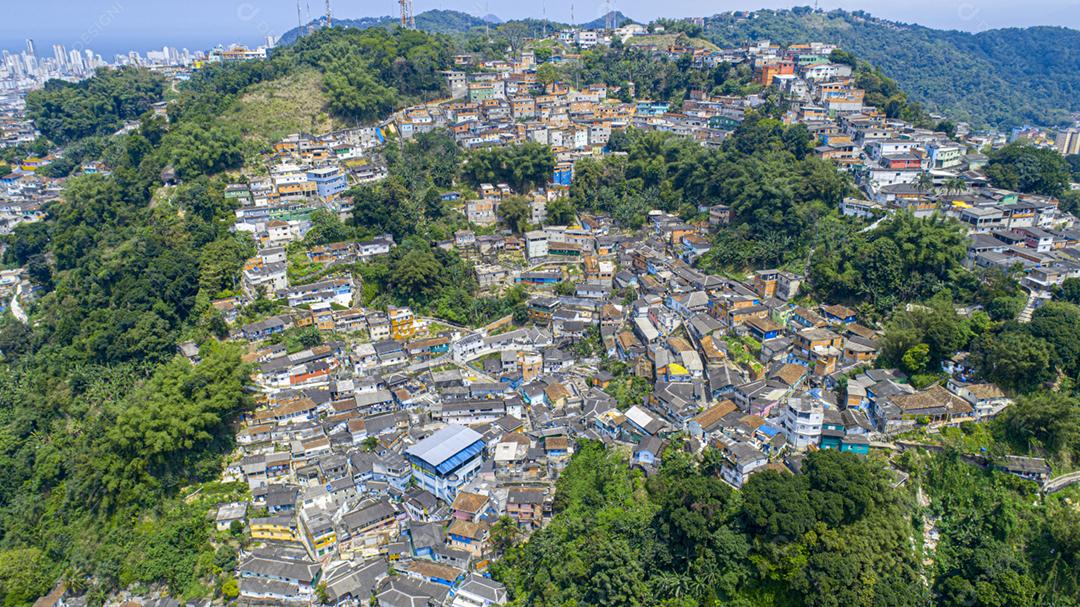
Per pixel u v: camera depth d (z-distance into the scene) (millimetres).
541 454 117500
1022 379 116062
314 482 116062
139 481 118062
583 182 195375
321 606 98375
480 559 103625
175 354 145375
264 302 151750
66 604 109125
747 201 165875
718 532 93250
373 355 141250
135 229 182750
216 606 101875
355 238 174500
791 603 90000
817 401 113500
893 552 96188
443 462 111438
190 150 193000
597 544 97688
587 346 145375
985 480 105438
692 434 117188
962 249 138125
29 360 160875
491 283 167125
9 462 134625
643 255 166000
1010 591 91250
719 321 142625
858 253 144375
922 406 112562
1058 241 145250
